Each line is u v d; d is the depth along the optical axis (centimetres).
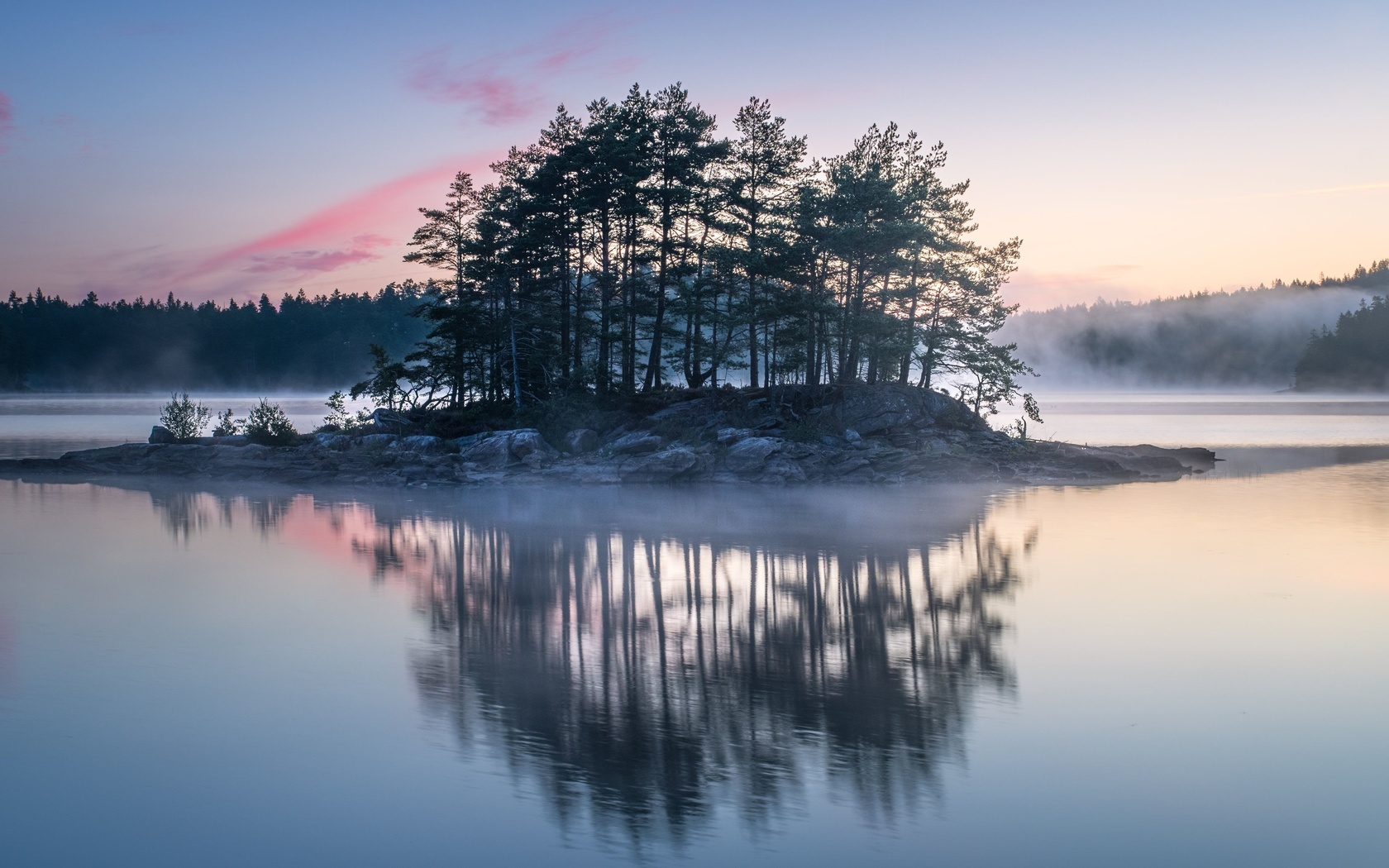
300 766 1261
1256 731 1393
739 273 5456
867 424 5400
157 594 2305
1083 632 1967
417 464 4953
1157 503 4012
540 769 1256
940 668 1714
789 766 1267
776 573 2580
